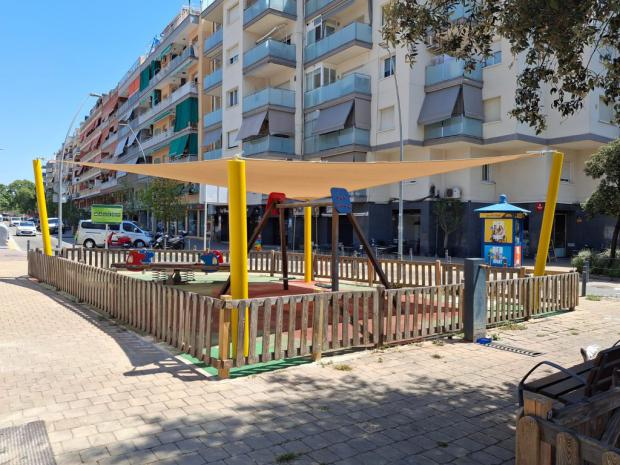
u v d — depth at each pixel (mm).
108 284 9047
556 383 3316
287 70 33750
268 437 4020
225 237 41531
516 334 7953
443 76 25875
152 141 50031
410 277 12617
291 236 35281
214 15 39719
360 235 9617
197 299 6125
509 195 27203
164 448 3791
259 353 6305
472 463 3666
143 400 4789
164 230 48125
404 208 28984
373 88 28875
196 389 5125
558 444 2629
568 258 26406
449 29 6812
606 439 3039
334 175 9578
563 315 9656
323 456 3723
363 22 30109
